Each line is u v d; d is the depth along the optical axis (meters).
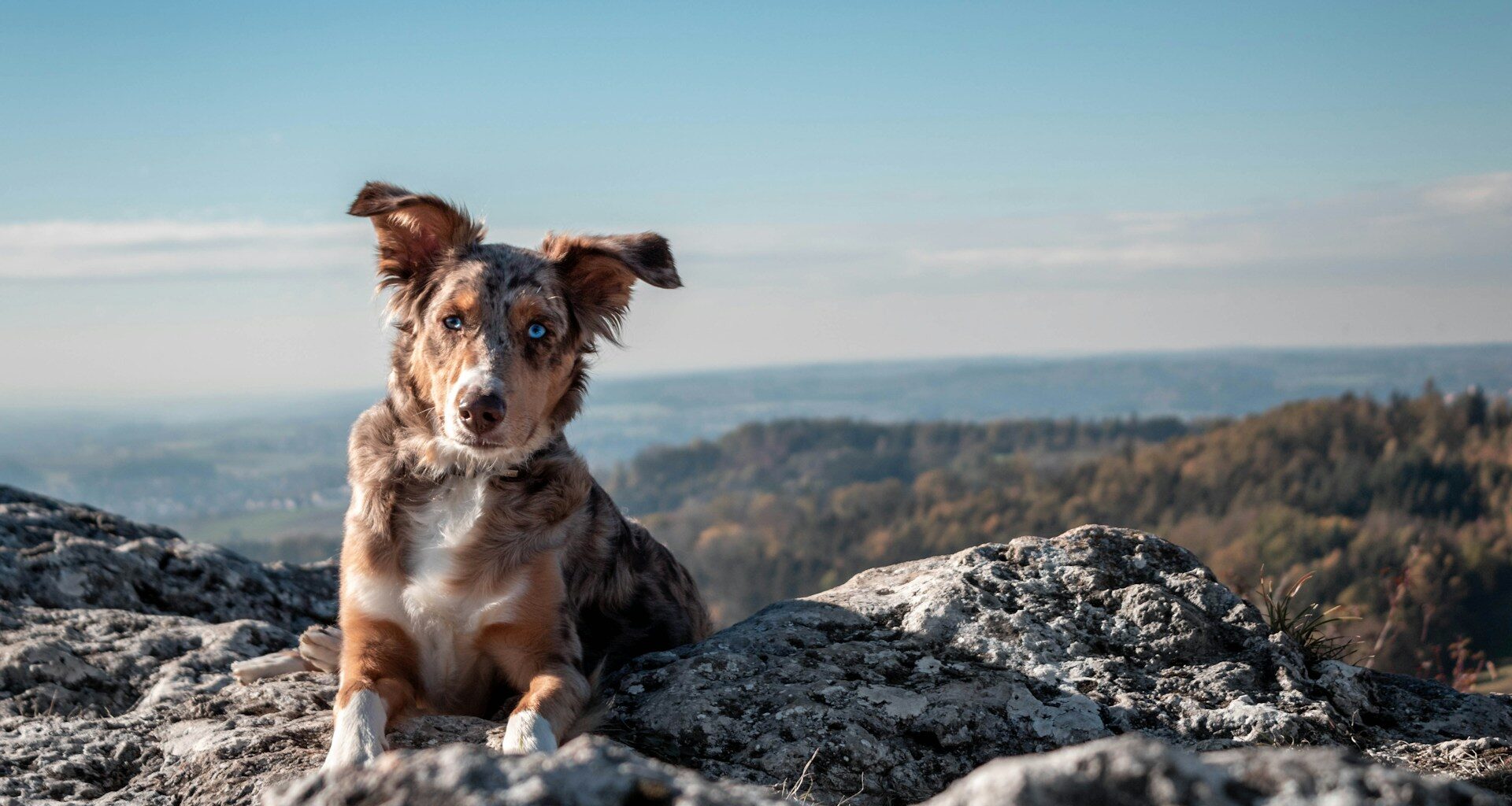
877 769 4.02
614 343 5.54
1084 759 1.68
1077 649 4.72
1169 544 5.43
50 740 4.43
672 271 5.36
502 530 4.76
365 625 4.72
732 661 4.64
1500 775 3.90
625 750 1.96
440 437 4.81
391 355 5.15
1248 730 4.22
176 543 8.43
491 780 1.75
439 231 5.26
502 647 4.74
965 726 4.21
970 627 4.85
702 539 147.12
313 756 4.05
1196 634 4.77
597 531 5.36
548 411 5.09
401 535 4.75
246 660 5.99
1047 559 5.35
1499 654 55.00
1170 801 1.59
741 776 3.96
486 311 4.86
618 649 5.45
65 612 6.63
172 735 4.49
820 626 5.04
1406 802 1.59
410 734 4.17
